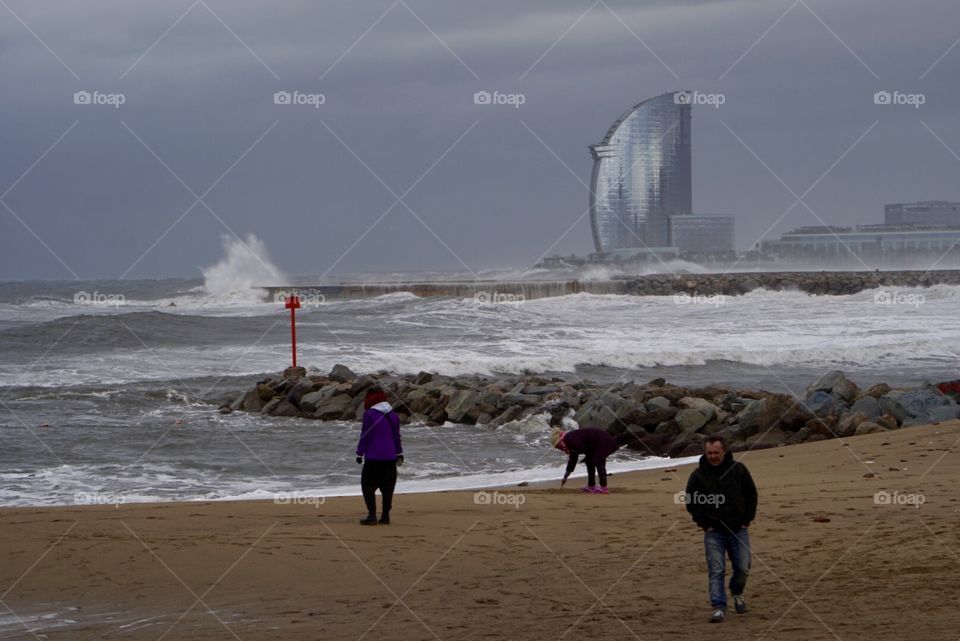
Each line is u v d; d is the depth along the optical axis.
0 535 11.20
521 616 7.95
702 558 10.06
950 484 13.94
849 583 8.62
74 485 16.83
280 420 25.52
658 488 15.66
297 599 8.61
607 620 7.77
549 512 12.99
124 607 8.38
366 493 12.14
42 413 25.36
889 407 23.59
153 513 13.03
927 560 9.27
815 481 14.90
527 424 24.09
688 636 7.20
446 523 12.17
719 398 25.98
